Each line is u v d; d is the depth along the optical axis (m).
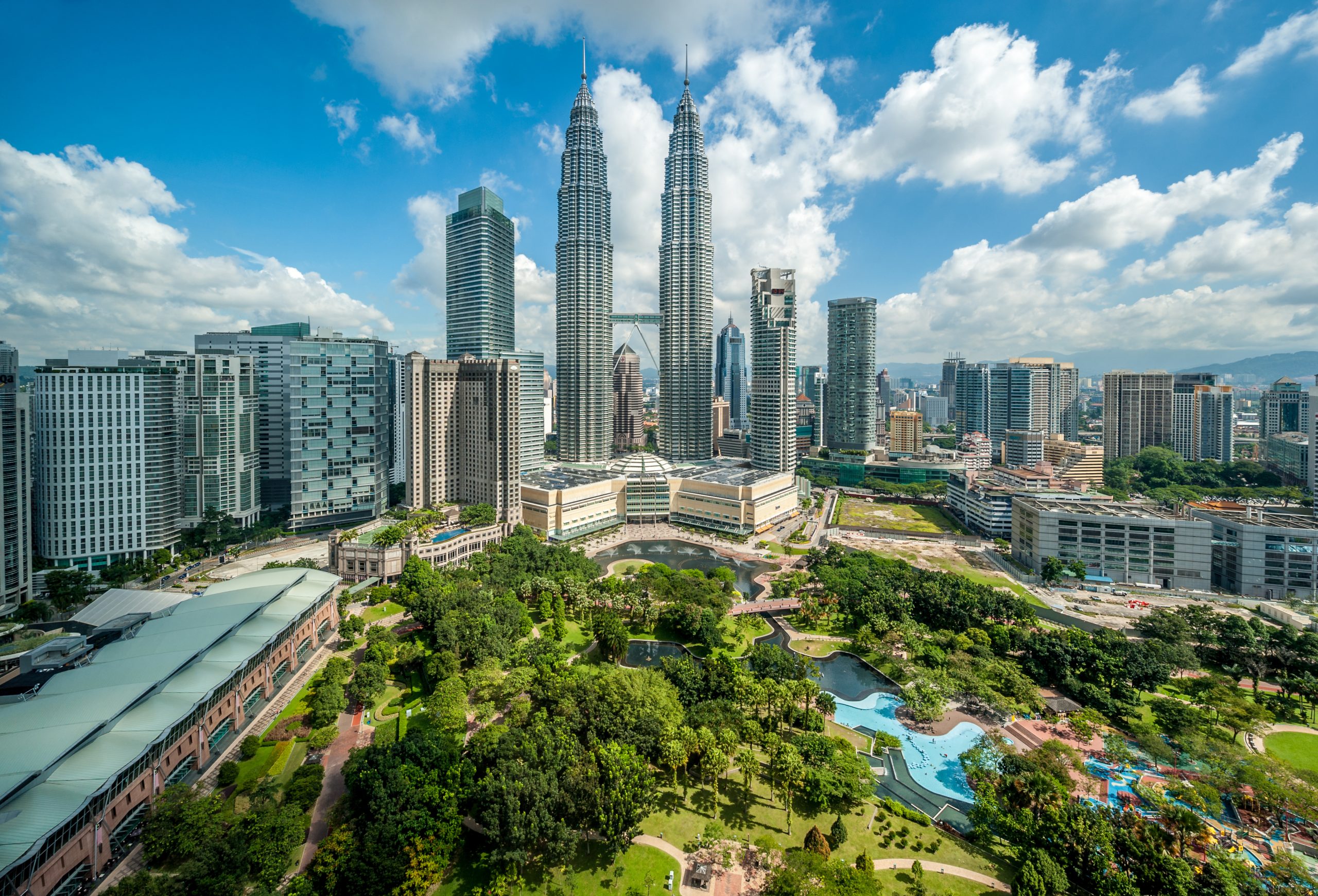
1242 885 109.62
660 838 126.25
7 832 99.38
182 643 169.12
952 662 198.00
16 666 187.12
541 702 164.25
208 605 197.12
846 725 177.00
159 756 131.75
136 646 168.88
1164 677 182.50
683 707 164.88
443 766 134.38
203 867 105.25
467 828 127.19
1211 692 174.62
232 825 116.50
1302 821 130.75
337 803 129.88
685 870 117.81
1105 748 159.75
